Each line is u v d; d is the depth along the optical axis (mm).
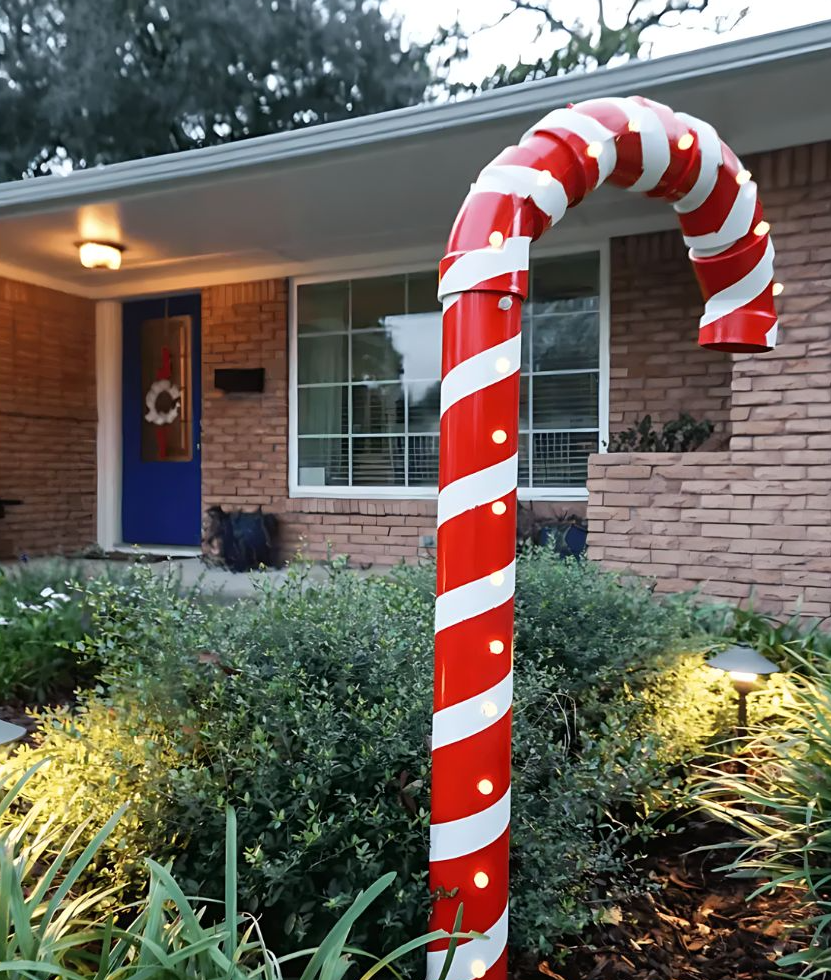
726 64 3584
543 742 2064
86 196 5148
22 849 1798
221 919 1803
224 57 9617
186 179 4840
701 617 3904
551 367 6219
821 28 3414
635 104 1793
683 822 2492
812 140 4195
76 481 7781
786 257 4266
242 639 2145
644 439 5398
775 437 4266
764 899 2115
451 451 1601
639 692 2645
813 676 3141
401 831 1779
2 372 7055
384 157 4488
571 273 6156
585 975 1829
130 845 1795
